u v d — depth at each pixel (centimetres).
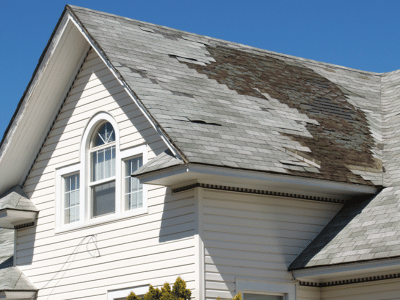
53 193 1691
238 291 1334
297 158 1423
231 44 1966
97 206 1577
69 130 1686
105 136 1609
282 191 1451
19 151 1725
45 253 1656
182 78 1555
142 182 1317
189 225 1337
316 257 1385
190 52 1747
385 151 1673
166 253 1372
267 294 1392
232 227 1362
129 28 1712
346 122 1758
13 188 1772
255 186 1402
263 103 1634
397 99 2008
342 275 1392
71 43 1645
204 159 1231
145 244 1423
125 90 1512
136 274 1423
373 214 1431
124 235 1473
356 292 1398
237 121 1462
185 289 1209
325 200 1520
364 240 1349
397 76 2220
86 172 1616
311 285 1453
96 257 1520
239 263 1352
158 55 1628
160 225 1402
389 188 1494
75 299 1541
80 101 1673
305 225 1477
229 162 1263
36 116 1702
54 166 1703
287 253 1431
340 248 1368
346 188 1452
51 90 1686
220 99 1537
